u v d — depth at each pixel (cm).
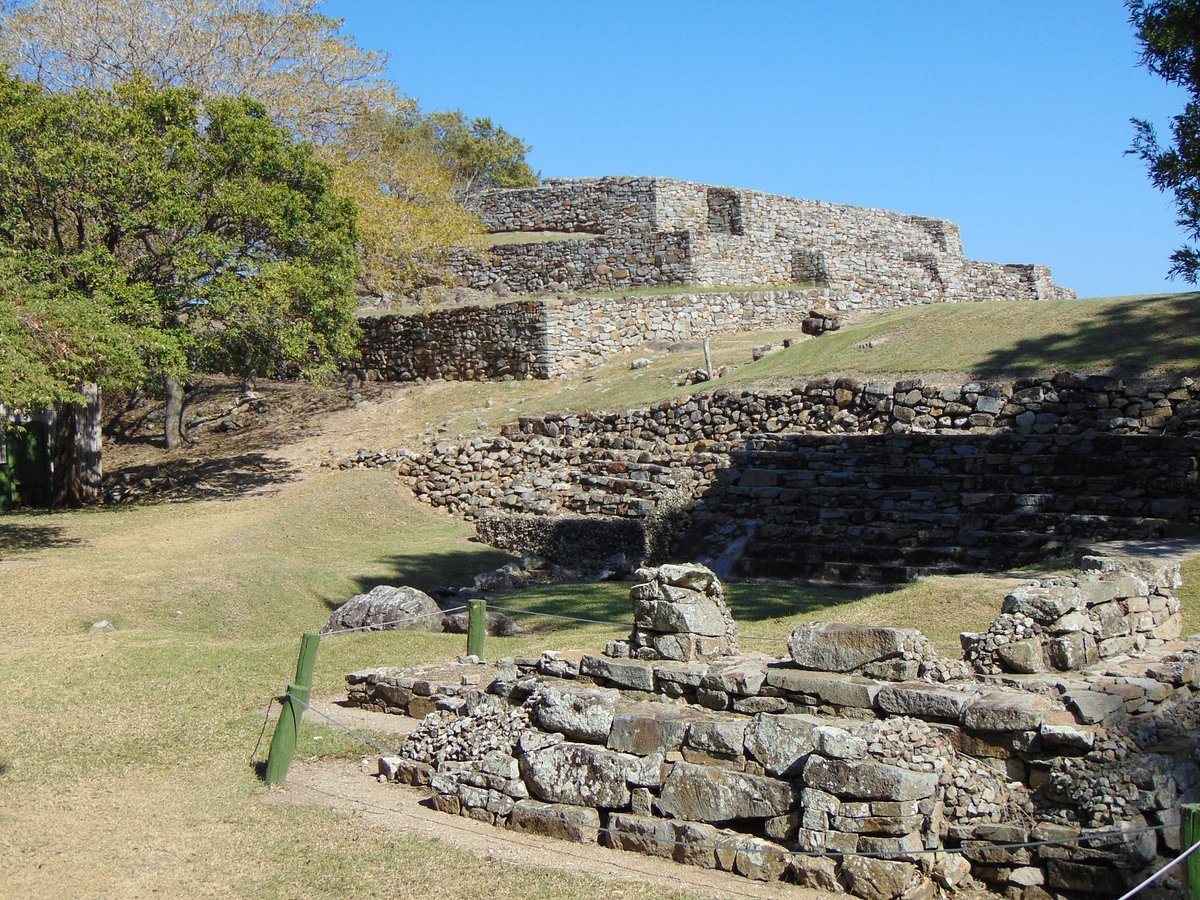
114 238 2459
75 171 2280
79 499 2666
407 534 2311
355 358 3228
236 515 2328
